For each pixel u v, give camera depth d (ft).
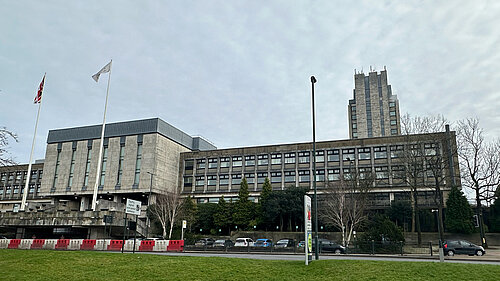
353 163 223.71
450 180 191.31
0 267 57.88
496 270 48.78
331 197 175.94
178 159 269.03
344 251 118.93
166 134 258.37
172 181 258.78
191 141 290.56
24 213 188.96
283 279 48.32
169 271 53.36
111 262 61.21
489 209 187.93
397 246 114.01
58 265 58.95
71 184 263.90
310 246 61.21
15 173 321.11
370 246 116.37
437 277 45.78
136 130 254.47
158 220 214.48
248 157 250.37
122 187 246.68
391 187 209.36
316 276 49.37
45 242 130.82
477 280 44.27
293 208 195.00
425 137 157.48
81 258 64.95
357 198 169.37
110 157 256.93
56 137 278.87
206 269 54.29
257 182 242.78
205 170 259.19
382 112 374.02
